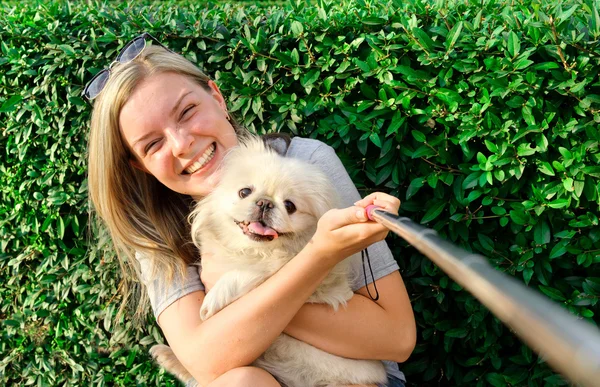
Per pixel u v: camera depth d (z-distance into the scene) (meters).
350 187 2.69
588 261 2.84
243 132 3.00
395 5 3.16
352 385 2.35
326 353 2.36
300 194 2.38
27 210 3.74
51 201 3.53
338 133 3.18
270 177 2.36
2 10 4.14
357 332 2.32
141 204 2.68
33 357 3.97
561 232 2.86
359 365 2.38
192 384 2.65
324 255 2.04
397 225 1.30
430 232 1.10
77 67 3.46
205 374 2.28
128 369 3.82
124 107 2.47
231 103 3.35
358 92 3.20
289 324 2.34
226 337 2.19
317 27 3.17
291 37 3.24
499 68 2.78
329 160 2.72
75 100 3.41
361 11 3.21
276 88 3.29
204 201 2.54
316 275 2.11
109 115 2.50
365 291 2.48
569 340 0.56
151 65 2.50
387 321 2.38
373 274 2.47
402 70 2.94
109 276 3.60
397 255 3.23
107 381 3.84
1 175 3.74
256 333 2.17
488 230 3.09
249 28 3.35
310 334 2.33
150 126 2.43
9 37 3.55
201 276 2.53
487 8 3.13
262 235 2.32
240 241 2.43
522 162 2.82
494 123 2.84
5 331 3.95
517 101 2.77
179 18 3.56
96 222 3.51
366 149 3.10
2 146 3.71
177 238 2.69
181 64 2.58
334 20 3.16
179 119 2.45
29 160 3.65
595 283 2.86
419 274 3.27
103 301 3.69
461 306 3.19
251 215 2.31
